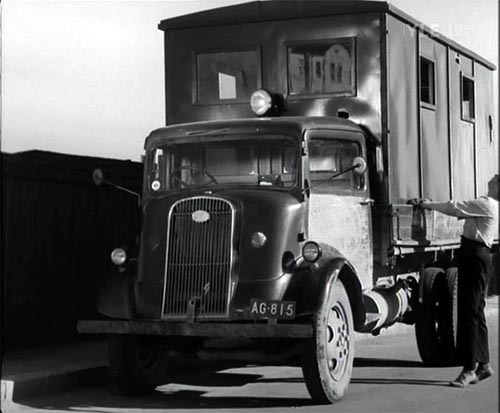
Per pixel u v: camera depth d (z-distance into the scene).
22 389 8.41
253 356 8.11
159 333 7.89
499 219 8.99
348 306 8.23
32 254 10.20
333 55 9.48
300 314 7.75
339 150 8.74
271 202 8.06
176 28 10.10
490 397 8.27
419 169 10.02
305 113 9.56
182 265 8.08
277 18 9.67
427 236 9.98
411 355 11.06
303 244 8.09
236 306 7.85
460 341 8.89
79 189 10.83
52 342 10.53
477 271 8.80
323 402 7.98
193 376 9.84
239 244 7.98
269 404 8.10
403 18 9.68
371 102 9.30
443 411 7.72
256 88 9.77
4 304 9.82
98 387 9.11
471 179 11.71
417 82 10.05
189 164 8.71
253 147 8.50
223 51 9.91
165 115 10.16
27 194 10.12
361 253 8.84
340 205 8.60
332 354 8.00
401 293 9.58
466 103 11.85
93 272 11.05
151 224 8.31
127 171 11.52
